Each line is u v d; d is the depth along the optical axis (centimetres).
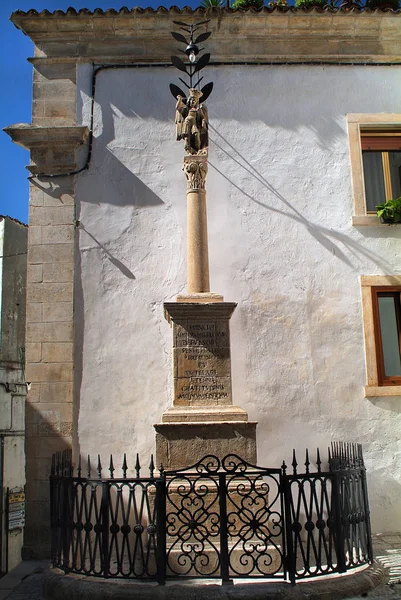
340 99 935
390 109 936
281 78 938
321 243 890
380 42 955
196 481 578
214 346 698
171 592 503
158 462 645
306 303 873
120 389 834
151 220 884
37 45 938
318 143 920
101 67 929
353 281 881
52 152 900
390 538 782
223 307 702
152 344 848
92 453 817
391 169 943
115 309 855
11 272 1603
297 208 899
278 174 909
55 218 880
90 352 842
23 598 581
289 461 827
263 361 853
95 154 902
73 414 825
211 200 898
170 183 897
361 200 903
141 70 932
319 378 852
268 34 943
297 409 842
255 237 888
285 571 521
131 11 914
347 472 562
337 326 868
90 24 927
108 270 866
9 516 1505
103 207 885
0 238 1586
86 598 514
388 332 888
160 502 527
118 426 825
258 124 923
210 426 652
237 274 877
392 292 893
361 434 838
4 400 1538
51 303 854
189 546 572
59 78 927
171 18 927
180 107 775
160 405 833
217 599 496
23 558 773
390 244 895
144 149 907
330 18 934
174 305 697
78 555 679
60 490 584
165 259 873
